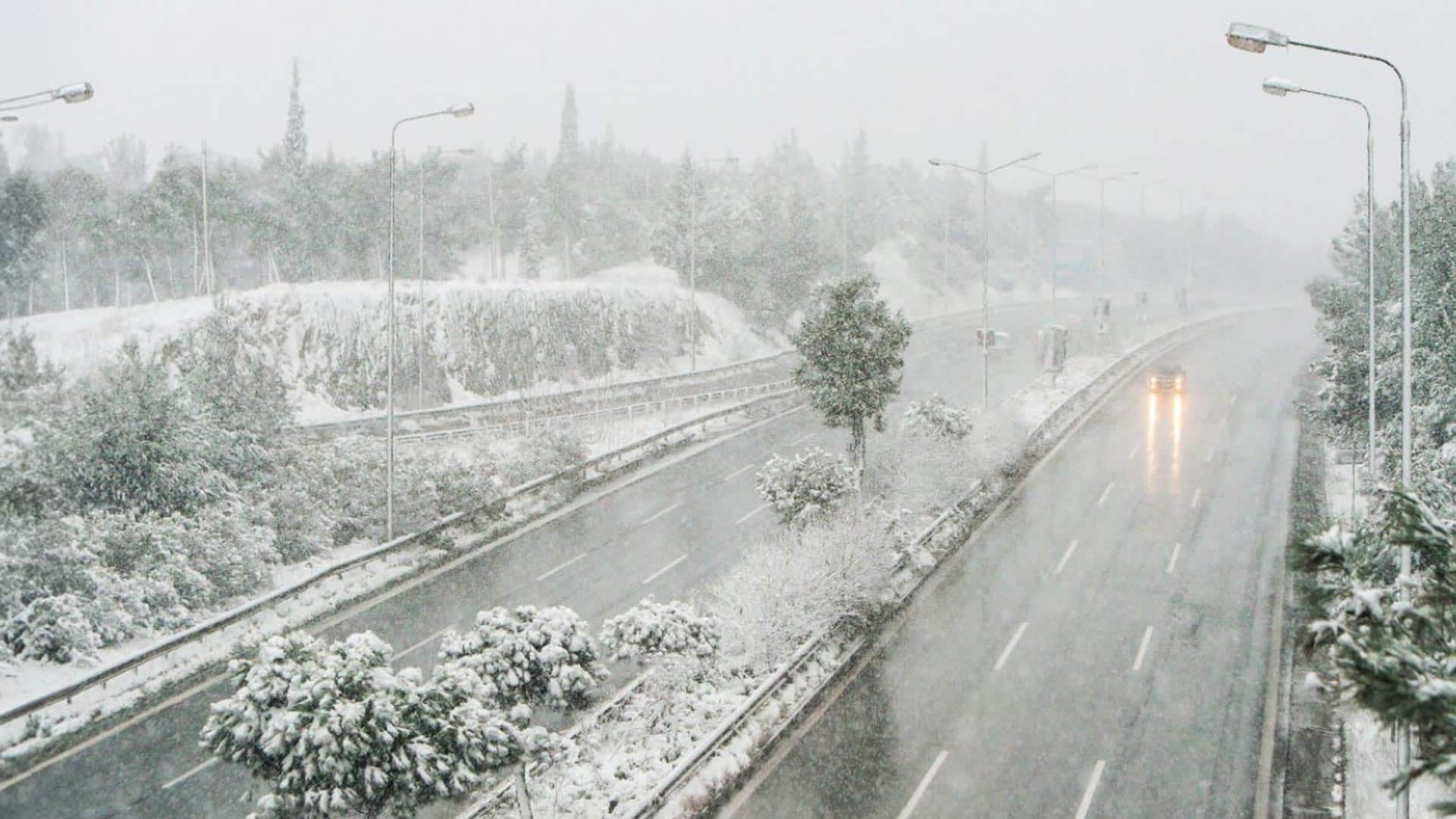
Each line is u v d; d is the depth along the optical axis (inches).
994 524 1151.6
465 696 498.9
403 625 870.4
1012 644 831.1
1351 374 1219.9
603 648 819.4
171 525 885.2
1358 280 1438.2
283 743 446.6
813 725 699.4
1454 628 312.7
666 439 1497.3
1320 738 674.8
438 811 589.6
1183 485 1295.5
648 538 1103.0
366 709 454.9
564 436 1326.3
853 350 1079.0
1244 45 627.2
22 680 727.1
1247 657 802.8
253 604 850.1
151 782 622.2
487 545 1090.7
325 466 1107.3
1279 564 1010.1
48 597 782.5
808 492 1037.8
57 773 631.8
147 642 806.5
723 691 731.4
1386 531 396.2
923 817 586.2
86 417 916.0
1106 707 722.2
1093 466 1398.9
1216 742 672.4
